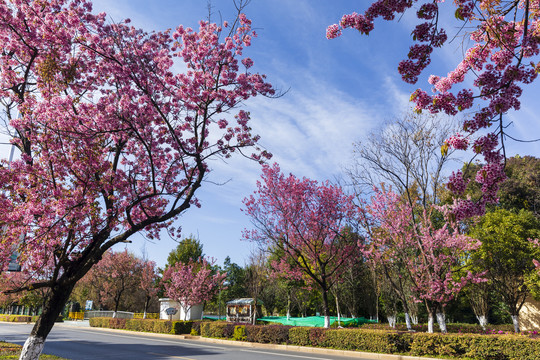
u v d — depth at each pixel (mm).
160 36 9703
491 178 3730
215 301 47406
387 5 4129
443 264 16578
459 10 3908
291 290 32812
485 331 20812
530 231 21188
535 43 3896
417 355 14172
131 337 24281
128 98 8516
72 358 13727
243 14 8742
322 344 17266
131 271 41156
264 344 19406
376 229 18641
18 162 7605
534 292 19328
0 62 8812
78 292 53188
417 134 18016
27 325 37250
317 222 19969
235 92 8781
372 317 30281
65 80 8180
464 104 4078
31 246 7320
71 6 8734
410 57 4285
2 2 7734
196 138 8578
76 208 7312
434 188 17844
